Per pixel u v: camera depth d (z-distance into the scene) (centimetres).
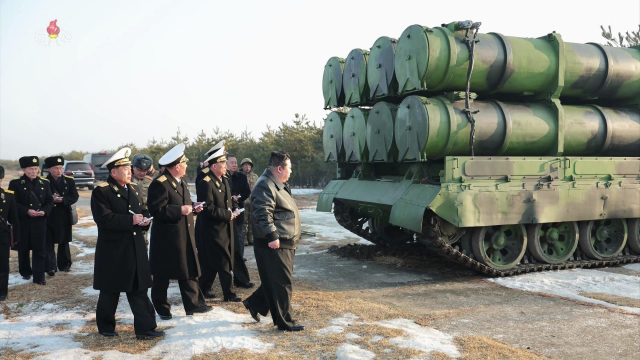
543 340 522
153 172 995
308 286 744
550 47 920
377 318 572
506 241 873
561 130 902
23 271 800
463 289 748
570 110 943
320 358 446
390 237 1115
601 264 922
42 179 776
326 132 1144
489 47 860
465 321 583
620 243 957
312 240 1245
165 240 564
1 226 664
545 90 927
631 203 929
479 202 799
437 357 449
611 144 972
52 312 606
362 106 1068
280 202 521
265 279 522
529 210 838
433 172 900
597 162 903
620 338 530
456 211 781
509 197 822
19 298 670
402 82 864
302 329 519
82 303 644
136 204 523
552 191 858
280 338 495
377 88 944
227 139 3847
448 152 829
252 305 554
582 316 607
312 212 1941
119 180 516
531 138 892
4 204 672
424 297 699
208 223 645
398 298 693
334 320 555
